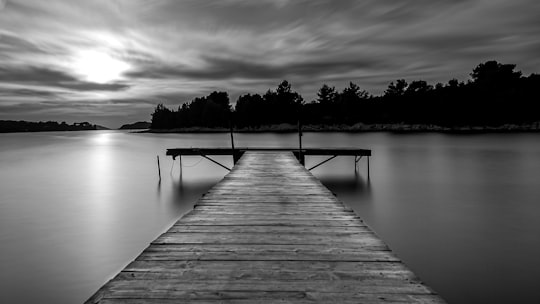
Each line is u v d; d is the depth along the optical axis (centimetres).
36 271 686
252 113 10150
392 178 1809
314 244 368
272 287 265
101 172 2198
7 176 2028
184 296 250
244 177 896
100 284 629
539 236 870
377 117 8781
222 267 303
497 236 870
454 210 1141
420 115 7888
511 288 588
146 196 1441
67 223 1030
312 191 693
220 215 496
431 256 740
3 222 1037
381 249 353
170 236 394
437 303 239
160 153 3694
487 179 1727
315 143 4466
